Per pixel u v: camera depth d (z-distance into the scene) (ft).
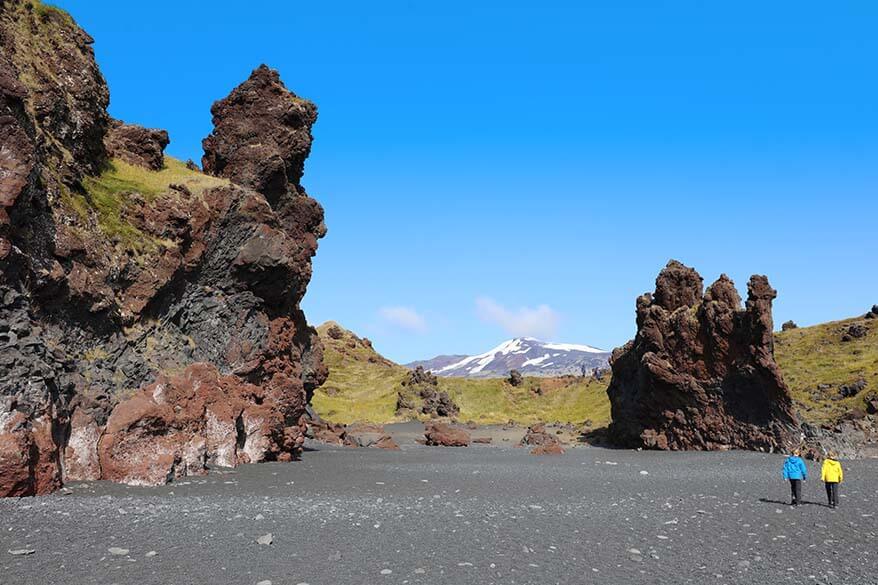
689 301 229.66
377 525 66.59
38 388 83.05
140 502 75.10
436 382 452.76
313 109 210.18
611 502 89.40
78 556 50.19
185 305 136.67
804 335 327.88
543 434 254.47
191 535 58.90
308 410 242.17
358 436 265.75
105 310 110.11
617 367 250.57
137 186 135.13
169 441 100.89
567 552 57.77
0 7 121.29
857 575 52.24
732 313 202.39
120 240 121.39
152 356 120.16
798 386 258.78
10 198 88.79
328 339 572.92
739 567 53.98
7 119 91.40
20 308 89.20
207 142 193.88
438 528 66.33
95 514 65.62
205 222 142.31
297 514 71.46
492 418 397.60
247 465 127.95
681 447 211.00
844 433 196.75
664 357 217.97
